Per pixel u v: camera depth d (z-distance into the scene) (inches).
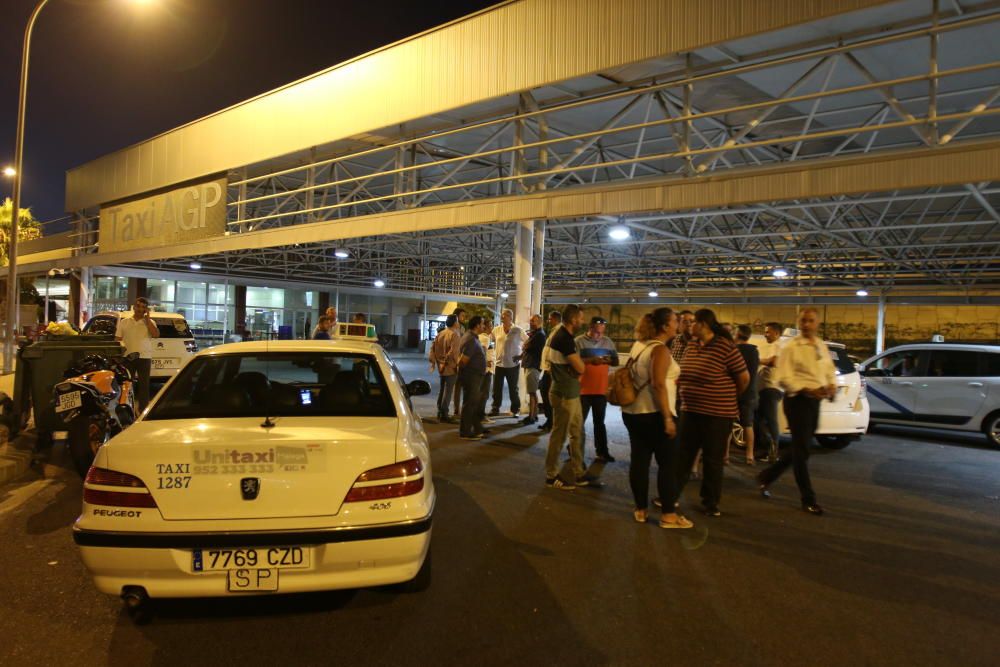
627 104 454.3
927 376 410.3
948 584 168.2
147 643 130.4
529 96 454.9
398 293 1421.0
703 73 395.9
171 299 1243.8
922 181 288.8
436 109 486.0
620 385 213.5
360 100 542.3
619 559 181.5
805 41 350.0
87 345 310.0
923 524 221.3
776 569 176.6
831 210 682.8
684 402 230.7
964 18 312.8
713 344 225.8
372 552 126.6
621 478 278.2
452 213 474.6
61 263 932.6
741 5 334.6
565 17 411.2
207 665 122.5
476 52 461.4
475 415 366.3
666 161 586.2
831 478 288.7
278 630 136.2
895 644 135.0
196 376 168.1
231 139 655.8
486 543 191.6
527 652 128.6
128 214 798.5
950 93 397.1
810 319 235.3
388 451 132.6
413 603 149.6
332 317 414.6
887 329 1213.7
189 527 122.5
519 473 282.2
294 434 133.5
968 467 319.0
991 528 218.2
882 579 170.9
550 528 207.2
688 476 229.9
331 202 807.1
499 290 1397.6
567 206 410.0
